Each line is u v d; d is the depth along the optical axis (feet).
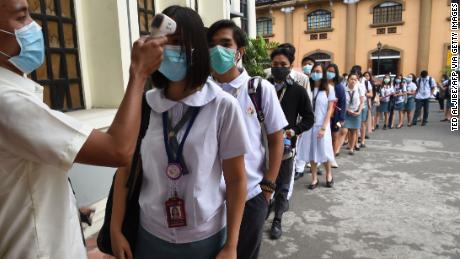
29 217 3.27
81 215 8.24
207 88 4.44
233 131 4.43
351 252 10.00
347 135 25.30
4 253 3.32
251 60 20.83
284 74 10.18
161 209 4.46
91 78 12.76
